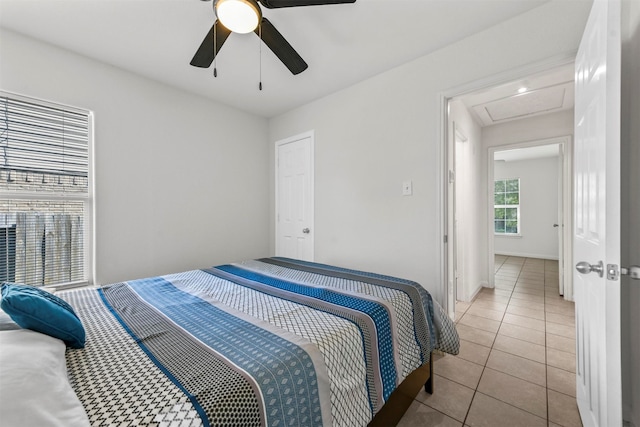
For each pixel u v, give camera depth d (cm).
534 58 172
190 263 280
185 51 211
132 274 241
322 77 255
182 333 108
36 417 55
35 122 201
